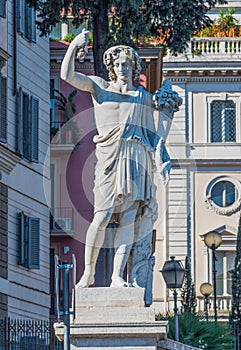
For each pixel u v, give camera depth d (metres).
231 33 81.75
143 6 41.94
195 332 29.41
